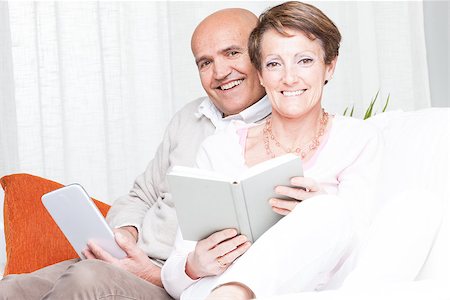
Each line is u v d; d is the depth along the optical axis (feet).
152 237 8.35
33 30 13.02
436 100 13.23
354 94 13.32
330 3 13.29
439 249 6.00
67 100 13.05
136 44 13.23
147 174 9.21
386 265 5.70
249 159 7.63
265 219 6.44
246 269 5.61
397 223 5.84
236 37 8.66
